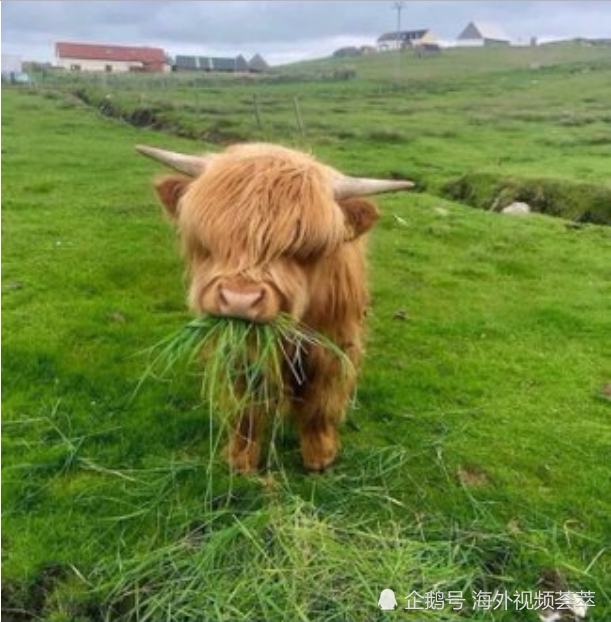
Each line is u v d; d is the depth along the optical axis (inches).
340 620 45.8
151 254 116.2
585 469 63.8
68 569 50.0
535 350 88.6
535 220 159.0
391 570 48.8
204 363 65.6
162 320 90.6
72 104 506.9
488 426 69.9
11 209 148.2
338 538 52.1
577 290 112.5
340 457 62.8
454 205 173.5
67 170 208.4
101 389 72.8
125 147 275.9
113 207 150.9
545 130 360.5
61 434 64.2
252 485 58.1
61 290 99.5
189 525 53.6
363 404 72.4
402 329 92.4
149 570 49.3
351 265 57.2
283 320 46.9
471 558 51.4
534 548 52.7
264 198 45.5
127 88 685.9
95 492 57.6
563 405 74.8
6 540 52.1
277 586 47.3
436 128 368.2
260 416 58.6
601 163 245.3
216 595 46.9
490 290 110.6
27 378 74.5
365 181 49.9
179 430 65.7
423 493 58.8
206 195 46.5
